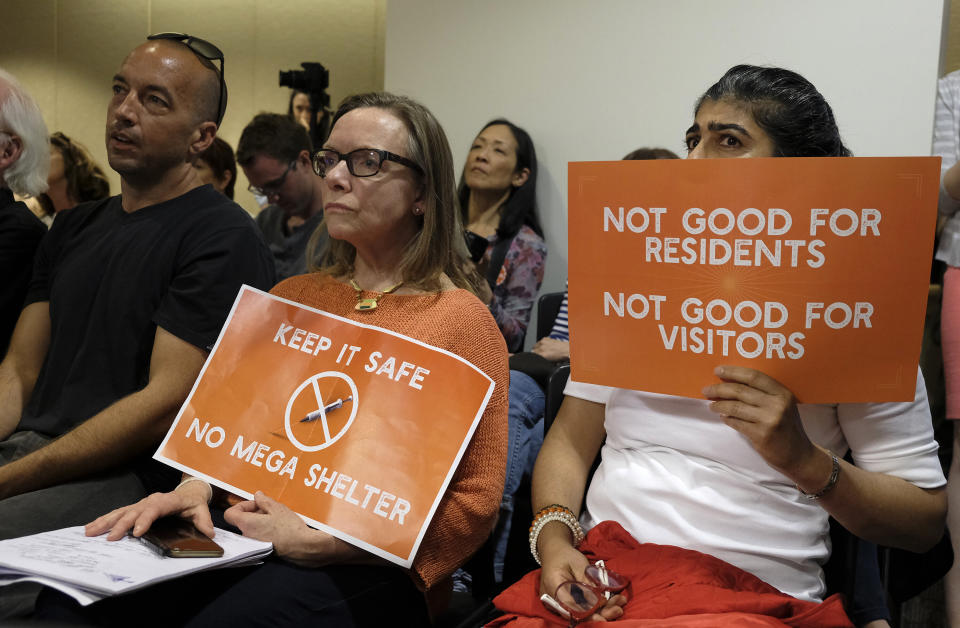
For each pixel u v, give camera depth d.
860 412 1.18
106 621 1.18
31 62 5.85
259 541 1.26
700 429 1.21
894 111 2.64
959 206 2.07
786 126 1.18
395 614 1.34
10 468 1.60
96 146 5.72
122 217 1.91
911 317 1.05
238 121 5.28
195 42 1.95
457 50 3.60
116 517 1.27
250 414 1.38
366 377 1.34
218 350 1.44
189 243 1.80
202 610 1.23
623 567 1.15
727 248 1.07
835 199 1.03
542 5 3.33
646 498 1.22
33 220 2.24
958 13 2.73
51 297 1.90
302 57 5.07
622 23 3.14
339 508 1.27
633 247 1.12
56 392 1.83
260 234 1.92
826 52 2.74
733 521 1.17
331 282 1.53
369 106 1.48
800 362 1.07
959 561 1.88
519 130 3.21
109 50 5.61
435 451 1.27
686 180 1.08
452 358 1.31
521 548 2.22
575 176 1.14
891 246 1.03
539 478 1.37
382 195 1.43
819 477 1.09
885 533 1.15
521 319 3.02
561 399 1.54
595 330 1.17
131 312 1.79
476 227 3.20
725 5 2.91
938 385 2.22
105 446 1.62
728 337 1.09
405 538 1.23
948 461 2.16
